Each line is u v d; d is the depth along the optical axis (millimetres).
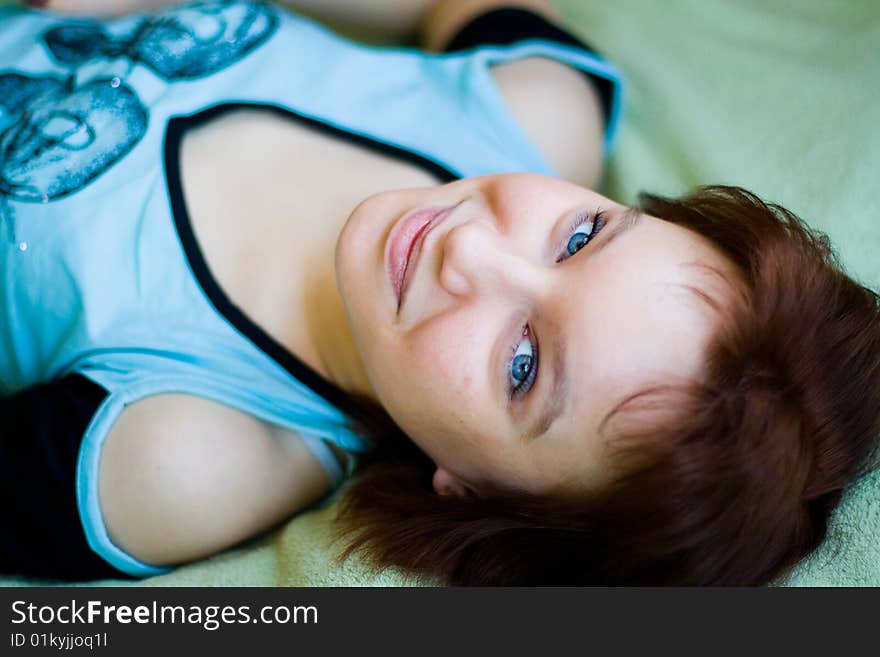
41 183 821
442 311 704
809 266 717
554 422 674
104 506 750
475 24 1066
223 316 820
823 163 996
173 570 806
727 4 1217
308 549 775
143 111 853
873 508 725
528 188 739
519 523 726
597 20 1224
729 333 656
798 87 1088
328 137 907
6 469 747
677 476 638
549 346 672
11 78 895
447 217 730
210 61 905
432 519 754
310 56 957
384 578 741
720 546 656
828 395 686
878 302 763
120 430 760
